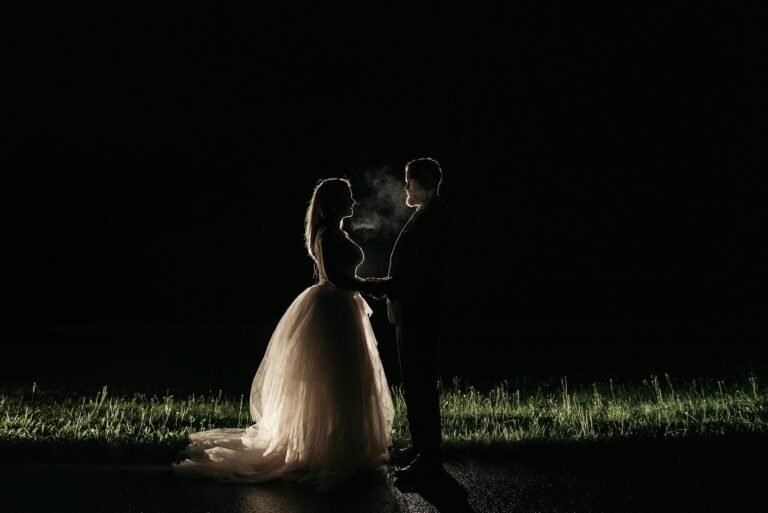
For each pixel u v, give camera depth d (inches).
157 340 583.8
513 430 265.6
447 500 189.6
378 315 690.8
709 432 250.8
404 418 307.4
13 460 225.1
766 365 463.8
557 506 183.8
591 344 563.8
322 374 219.6
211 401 352.8
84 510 181.2
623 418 283.4
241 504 187.0
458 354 536.1
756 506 182.7
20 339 587.2
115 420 284.8
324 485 200.8
